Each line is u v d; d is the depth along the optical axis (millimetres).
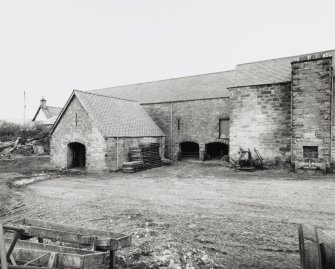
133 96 28219
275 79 17375
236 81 18938
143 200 9836
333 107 14672
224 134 21391
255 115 17516
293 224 6969
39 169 18875
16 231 3719
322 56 14523
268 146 17078
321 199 9352
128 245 4734
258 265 4898
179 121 23359
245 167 16672
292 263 4945
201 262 5000
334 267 3270
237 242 5934
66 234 4945
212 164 20375
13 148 27062
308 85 14969
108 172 16953
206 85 24719
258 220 7352
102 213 8289
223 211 8289
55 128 19406
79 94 18594
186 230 6707
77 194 11000
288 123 16484
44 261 4105
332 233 6281
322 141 14586
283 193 10398
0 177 15609
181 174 16062
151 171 17641
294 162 15320
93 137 17453
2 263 2770
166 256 5176
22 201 9914
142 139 20203
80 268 4004
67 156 18875
